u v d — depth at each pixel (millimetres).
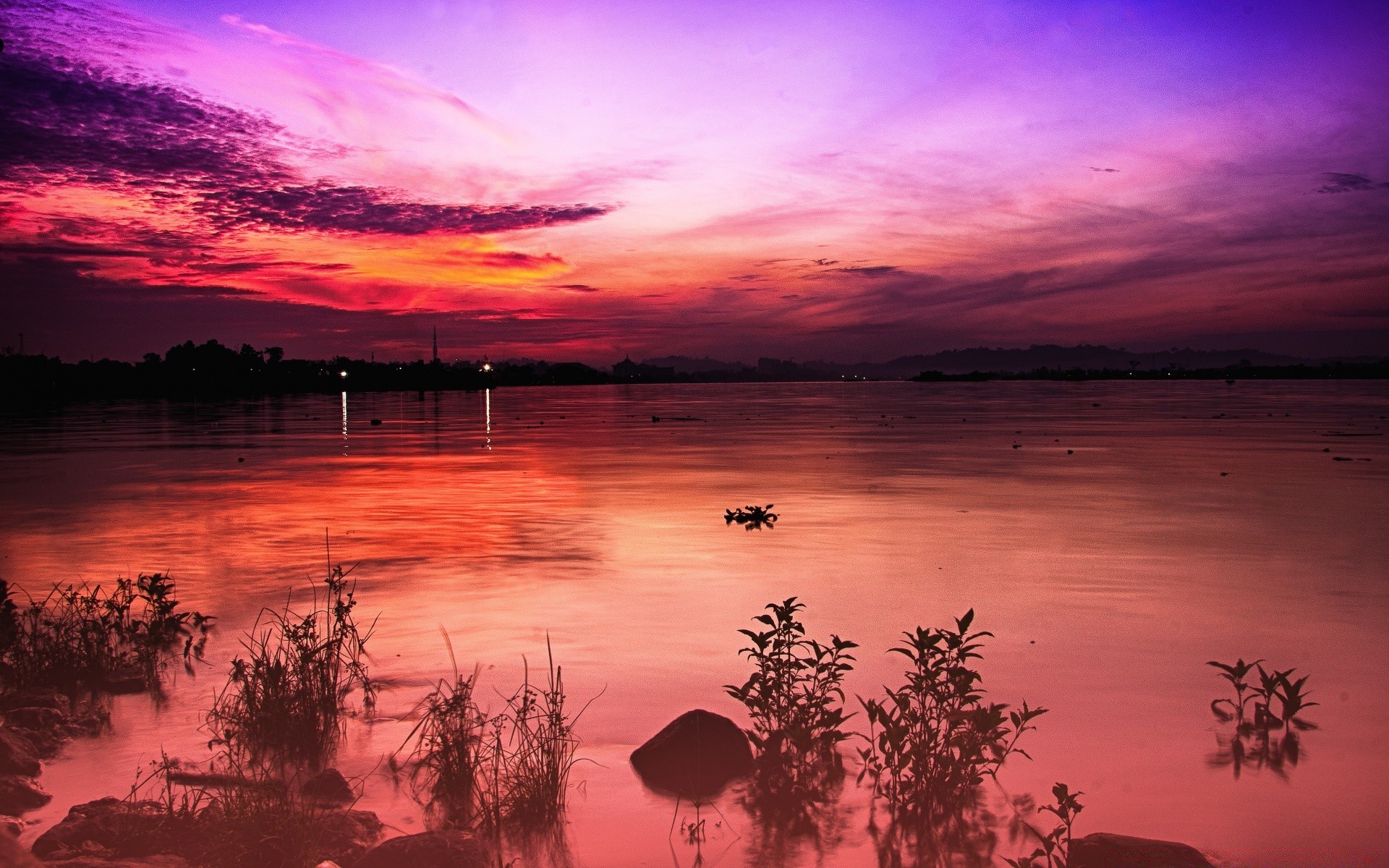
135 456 30891
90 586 10727
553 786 5164
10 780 5168
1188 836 4816
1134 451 30984
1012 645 8156
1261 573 11156
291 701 6270
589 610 9461
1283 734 6121
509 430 48781
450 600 9922
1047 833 4863
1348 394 114125
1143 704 6707
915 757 5406
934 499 18547
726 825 4965
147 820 4648
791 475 23688
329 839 4590
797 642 6352
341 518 16328
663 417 66125
